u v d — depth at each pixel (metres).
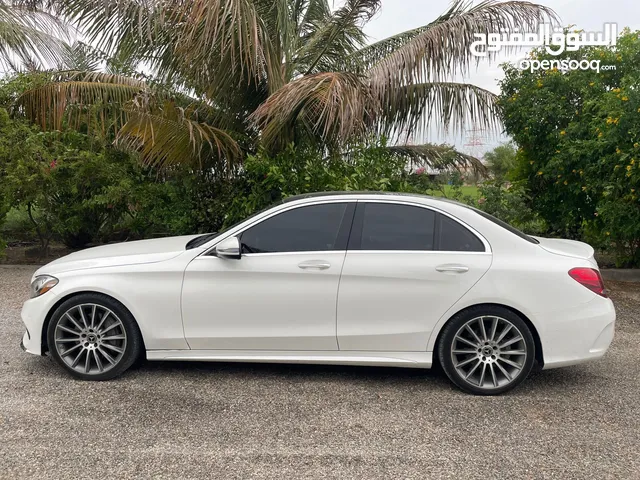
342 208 4.57
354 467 3.29
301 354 4.48
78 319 4.59
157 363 4.98
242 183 9.07
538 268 4.31
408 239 4.46
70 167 8.95
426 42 7.93
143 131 7.57
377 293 4.36
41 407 4.02
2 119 8.41
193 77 8.62
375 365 4.45
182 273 4.45
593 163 8.52
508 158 11.20
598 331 4.31
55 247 11.45
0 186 8.52
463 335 4.44
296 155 8.23
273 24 8.69
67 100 8.56
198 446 3.50
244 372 4.81
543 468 3.30
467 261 4.34
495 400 4.30
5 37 10.10
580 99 9.19
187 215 9.39
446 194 9.69
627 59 8.84
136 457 3.36
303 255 4.43
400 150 10.50
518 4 8.11
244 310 4.43
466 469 3.28
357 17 8.81
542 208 10.04
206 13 7.20
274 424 3.82
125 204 9.88
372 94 7.70
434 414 4.03
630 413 4.08
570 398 4.35
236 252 4.35
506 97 9.62
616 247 9.51
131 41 8.80
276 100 7.20
